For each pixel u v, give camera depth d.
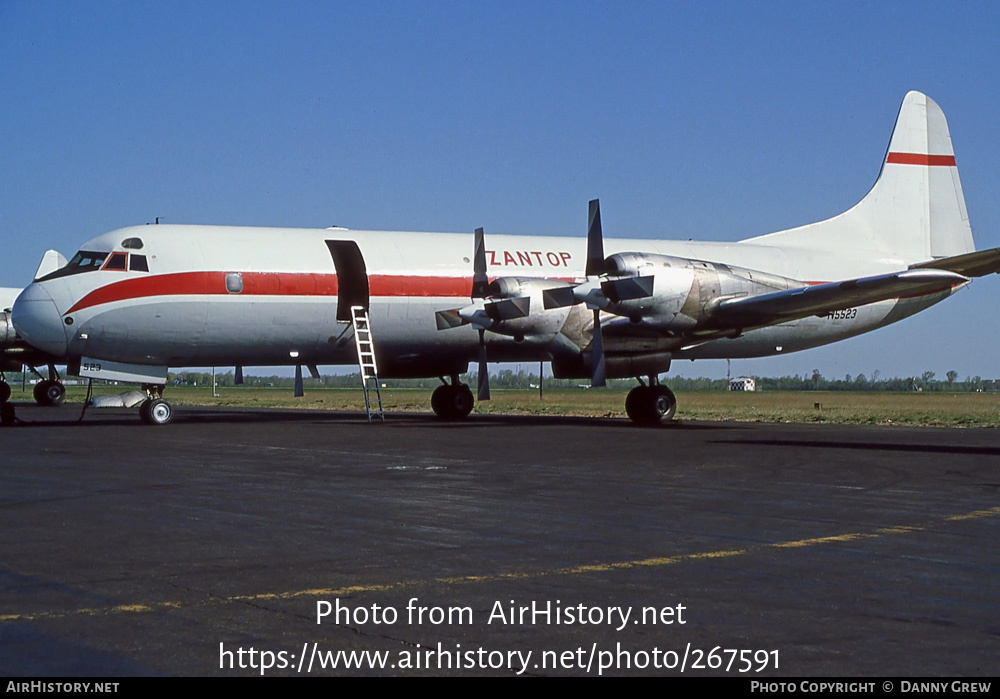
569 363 25.03
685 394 85.25
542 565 7.54
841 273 30.02
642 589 6.77
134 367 24.39
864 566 7.51
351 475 13.51
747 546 8.32
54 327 23.05
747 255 29.31
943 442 20.16
